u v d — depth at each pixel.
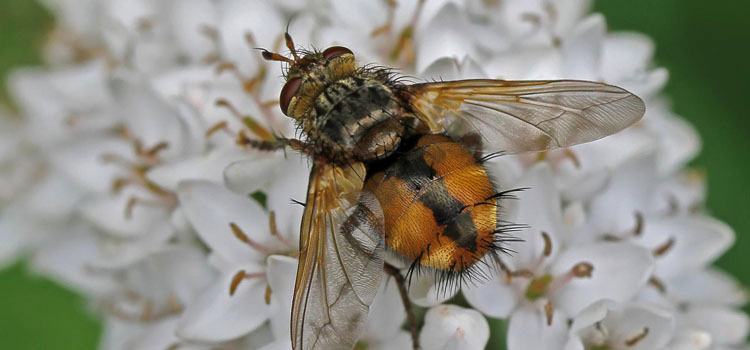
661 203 0.12
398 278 0.11
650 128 0.12
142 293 0.12
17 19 0.15
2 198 0.14
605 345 0.11
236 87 0.12
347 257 0.10
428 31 0.12
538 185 0.11
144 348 0.12
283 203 0.11
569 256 0.11
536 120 0.11
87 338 0.14
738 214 0.14
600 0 0.14
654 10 0.14
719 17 0.14
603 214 0.12
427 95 0.11
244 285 0.11
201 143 0.12
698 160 0.14
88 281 0.13
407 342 0.11
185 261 0.12
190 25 0.12
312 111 0.11
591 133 0.11
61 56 0.14
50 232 0.14
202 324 0.11
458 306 0.11
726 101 0.14
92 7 0.14
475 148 0.11
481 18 0.12
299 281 0.10
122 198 0.12
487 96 0.11
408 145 0.11
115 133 0.13
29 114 0.14
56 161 0.13
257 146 0.11
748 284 0.14
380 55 0.12
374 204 0.10
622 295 0.11
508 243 0.11
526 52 0.12
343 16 0.12
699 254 0.12
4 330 0.14
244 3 0.12
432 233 0.10
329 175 0.11
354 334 0.10
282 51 0.12
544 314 0.11
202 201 0.11
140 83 0.12
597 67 0.12
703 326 0.12
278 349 0.11
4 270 0.14
